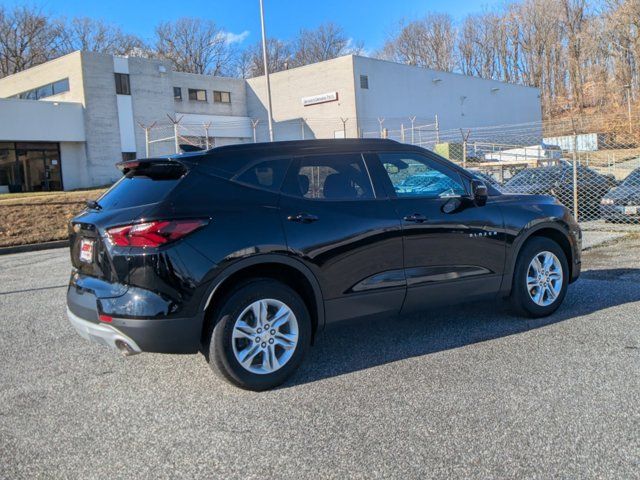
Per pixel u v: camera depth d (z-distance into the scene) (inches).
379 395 143.0
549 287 202.8
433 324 203.6
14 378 165.8
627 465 106.1
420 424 126.1
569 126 1996.8
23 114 1113.4
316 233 153.3
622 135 1058.7
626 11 1846.7
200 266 137.6
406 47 2950.3
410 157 181.5
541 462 108.4
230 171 150.3
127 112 1284.4
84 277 149.4
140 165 150.2
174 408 140.9
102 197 160.2
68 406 144.3
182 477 109.0
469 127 1740.9
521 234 193.5
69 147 1210.6
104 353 187.5
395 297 167.3
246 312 145.6
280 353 151.7
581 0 2464.3
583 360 159.3
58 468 113.8
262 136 1612.9
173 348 138.2
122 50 2561.5
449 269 177.0
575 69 2361.0
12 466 115.0
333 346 184.1
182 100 1496.1
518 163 715.4
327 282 155.3
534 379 147.6
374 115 1418.6
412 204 172.1
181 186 142.9
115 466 114.0
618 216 452.4
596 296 230.7
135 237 135.0
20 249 526.9
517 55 2837.1
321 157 163.9
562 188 513.3
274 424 129.9
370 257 161.6
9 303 275.1
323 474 107.9
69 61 1232.2
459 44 2965.1
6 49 2206.0
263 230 145.9
